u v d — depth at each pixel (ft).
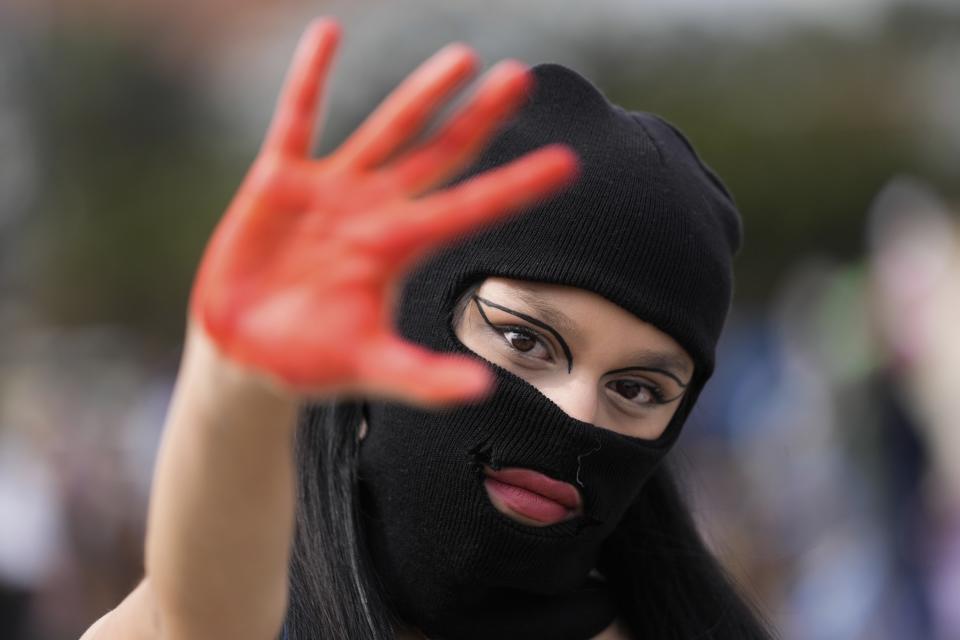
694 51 68.28
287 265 4.74
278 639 7.14
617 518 7.50
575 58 64.03
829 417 23.06
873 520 21.29
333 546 7.34
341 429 7.54
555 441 6.97
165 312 64.44
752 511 25.17
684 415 7.66
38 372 38.88
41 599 19.65
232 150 70.44
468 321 7.18
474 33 53.98
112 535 21.25
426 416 7.12
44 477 21.27
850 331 23.49
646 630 8.55
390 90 50.78
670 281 7.12
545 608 7.52
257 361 4.65
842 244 65.57
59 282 63.05
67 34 68.39
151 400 30.25
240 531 5.21
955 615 20.42
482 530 7.07
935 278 23.09
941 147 67.36
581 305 7.00
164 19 70.74
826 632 21.45
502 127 7.40
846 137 65.98
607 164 7.15
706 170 8.12
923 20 71.10
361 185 4.80
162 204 66.64
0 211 62.54
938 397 26.53
